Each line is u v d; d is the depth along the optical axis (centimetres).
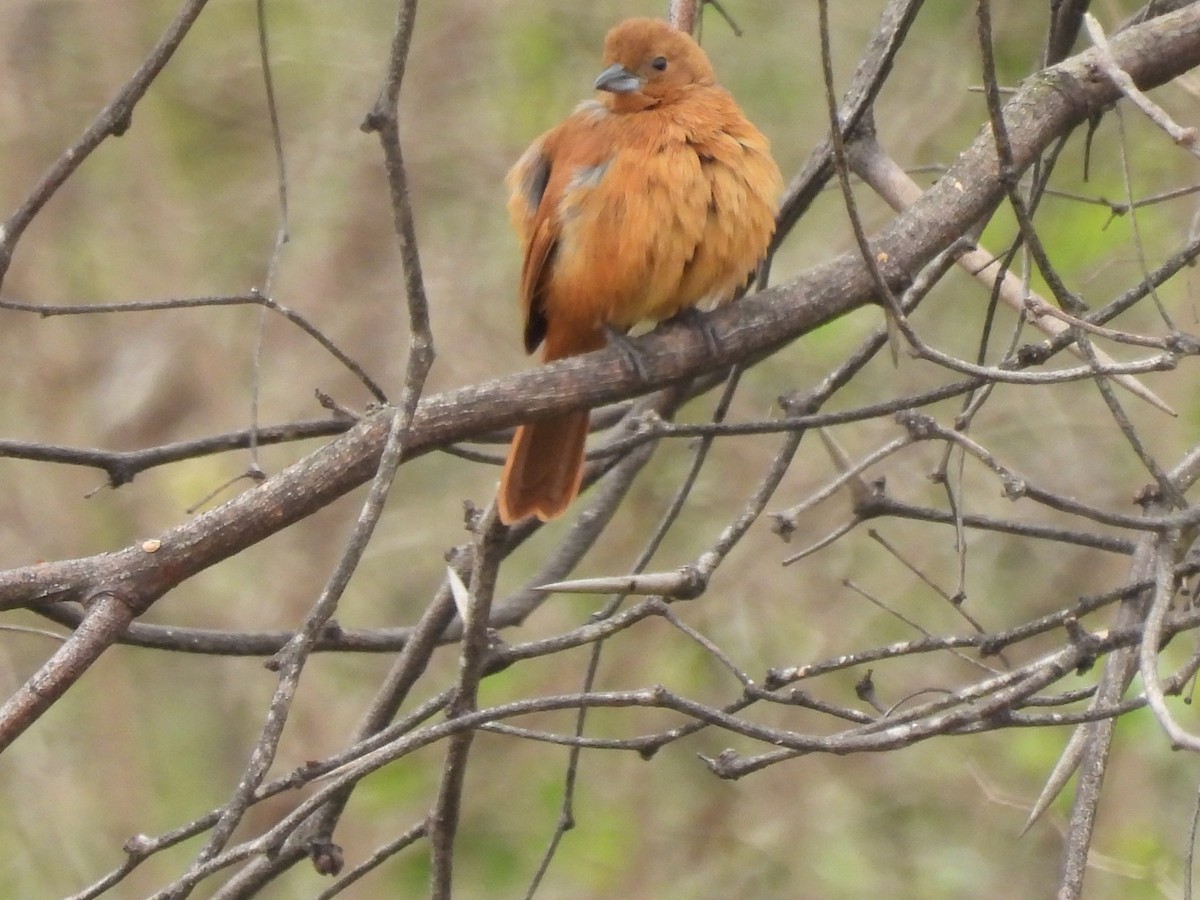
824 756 1218
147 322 1367
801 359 1215
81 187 1374
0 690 1255
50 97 1367
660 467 1236
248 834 1264
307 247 1374
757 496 655
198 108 1400
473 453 770
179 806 1303
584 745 536
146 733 1335
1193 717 1061
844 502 1193
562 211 730
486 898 1195
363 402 1337
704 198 709
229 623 1327
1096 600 595
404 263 470
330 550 1338
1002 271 628
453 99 1358
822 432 670
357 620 1305
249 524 546
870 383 1204
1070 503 581
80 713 1301
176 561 539
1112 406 599
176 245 1378
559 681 1220
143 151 1375
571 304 745
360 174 1365
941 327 1204
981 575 1190
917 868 1172
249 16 1394
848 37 1286
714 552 636
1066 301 584
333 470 552
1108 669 623
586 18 1344
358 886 1215
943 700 550
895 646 563
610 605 685
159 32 1398
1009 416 1189
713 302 746
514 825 1210
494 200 1348
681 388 780
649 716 1219
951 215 630
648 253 713
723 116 730
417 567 1323
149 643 686
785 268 1187
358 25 1405
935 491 1188
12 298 1339
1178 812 1121
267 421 1335
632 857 1194
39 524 1316
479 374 1310
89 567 536
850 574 1184
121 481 683
